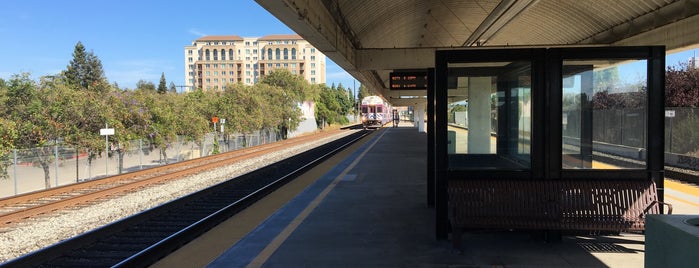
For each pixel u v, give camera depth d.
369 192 9.84
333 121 97.50
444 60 5.68
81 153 19.48
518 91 5.84
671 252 2.93
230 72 185.12
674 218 3.10
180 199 10.41
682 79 22.42
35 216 9.91
